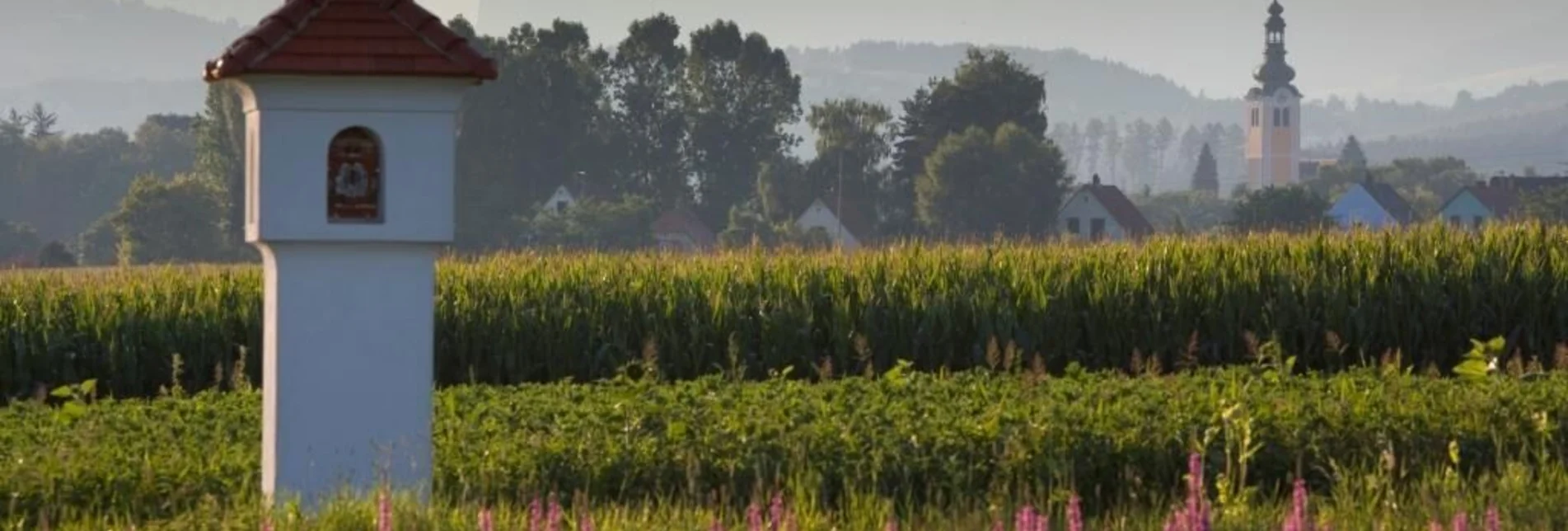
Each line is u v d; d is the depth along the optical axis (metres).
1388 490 38.78
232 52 34.69
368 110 35.34
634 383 55.78
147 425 48.78
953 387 53.75
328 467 35.94
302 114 35.19
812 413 47.34
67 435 47.34
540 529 33.91
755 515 32.84
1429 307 81.19
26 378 79.75
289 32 34.88
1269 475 43.22
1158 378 58.41
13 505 39.03
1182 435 43.41
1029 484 41.62
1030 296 82.44
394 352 36.06
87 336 80.69
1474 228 88.25
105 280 86.00
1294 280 82.00
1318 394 49.84
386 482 34.56
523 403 51.53
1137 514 39.81
